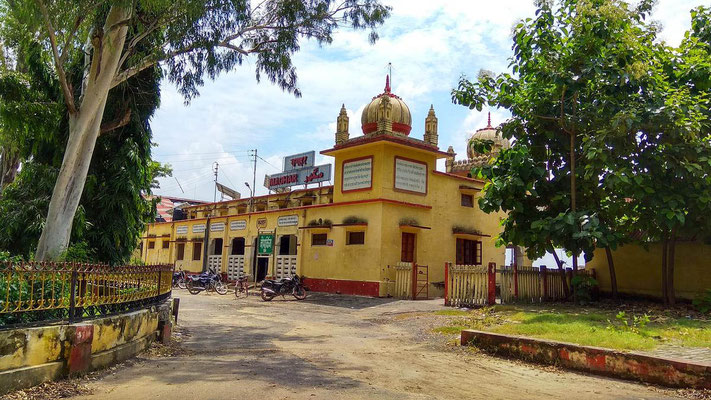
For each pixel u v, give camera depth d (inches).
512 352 340.8
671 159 491.5
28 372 213.9
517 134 591.2
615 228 568.7
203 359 312.3
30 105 464.1
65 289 244.7
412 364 314.0
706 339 333.7
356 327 512.7
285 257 986.7
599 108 526.3
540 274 621.3
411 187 866.1
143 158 566.6
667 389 257.1
